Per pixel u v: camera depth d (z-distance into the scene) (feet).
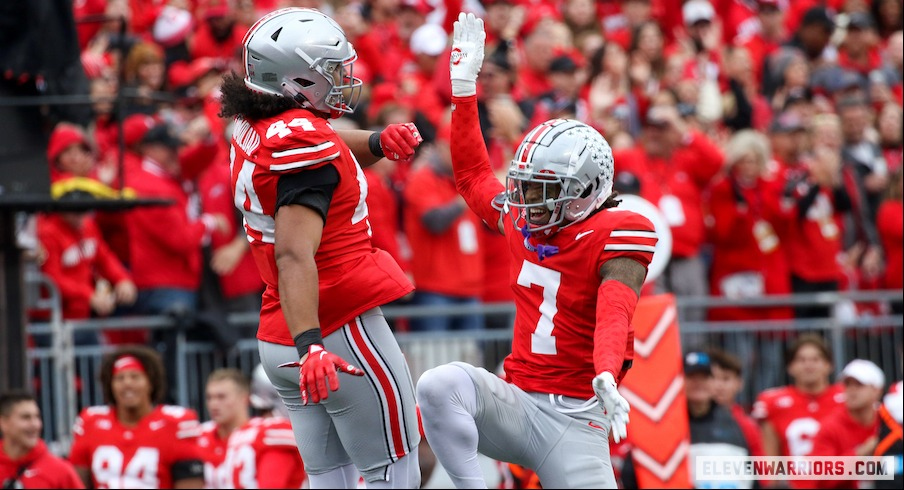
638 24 135.95
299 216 45.88
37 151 82.23
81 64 84.43
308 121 47.06
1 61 80.07
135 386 86.94
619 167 110.42
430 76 123.54
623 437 42.22
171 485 87.45
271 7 134.72
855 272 127.13
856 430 91.76
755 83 152.15
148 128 103.04
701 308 111.34
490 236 109.29
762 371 109.09
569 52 133.39
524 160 47.73
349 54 48.67
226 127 108.78
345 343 48.75
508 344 103.65
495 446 48.70
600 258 47.24
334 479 52.95
